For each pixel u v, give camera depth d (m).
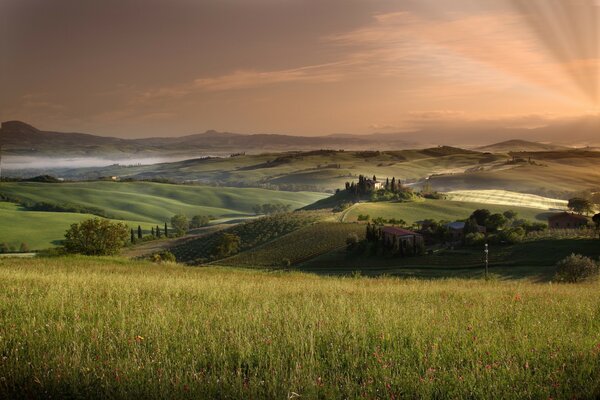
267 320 10.86
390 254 111.06
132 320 10.57
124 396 6.88
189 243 191.00
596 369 7.86
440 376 7.46
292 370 7.62
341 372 7.81
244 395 6.87
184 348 8.73
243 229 189.75
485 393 6.96
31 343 8.81
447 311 12.53
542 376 7.57
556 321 11.38
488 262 86.31
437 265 90.81
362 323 10.34
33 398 6.93
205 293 16.30
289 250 143.50
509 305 14.41
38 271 27.36
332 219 179.75
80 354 8.07
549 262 80.38
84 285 17.42
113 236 66.19
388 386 7.02
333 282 27.92
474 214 142.25
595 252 83.12
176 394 6.86
